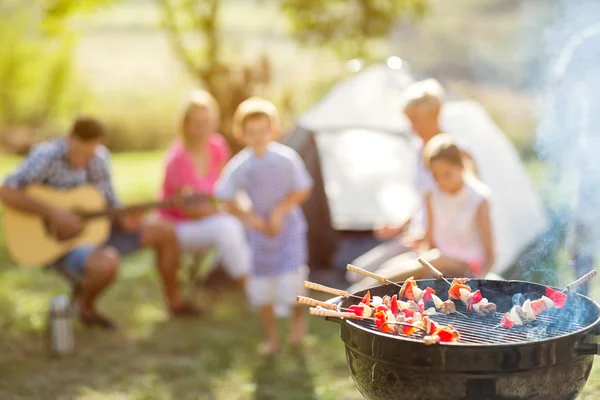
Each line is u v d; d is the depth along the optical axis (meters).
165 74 16.91
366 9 7.49
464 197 3.78
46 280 6.48
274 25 12.05
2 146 14.80
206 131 5.43
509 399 2.23
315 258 5.96
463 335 2.52
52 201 4.99
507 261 5.19
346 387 4.14
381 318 2.48
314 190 5.92
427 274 3.71
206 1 7.60
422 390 2.27
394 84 6.33
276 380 4.27
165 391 4.18
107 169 5.21
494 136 5.65
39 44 14.77
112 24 18.42
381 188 6.18
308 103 9.90
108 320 5.20
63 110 15.48
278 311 4.78
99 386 4.25
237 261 5.38
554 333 2.54
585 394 3.52
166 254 5.29
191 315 5.42
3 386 4.25
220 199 4.57
